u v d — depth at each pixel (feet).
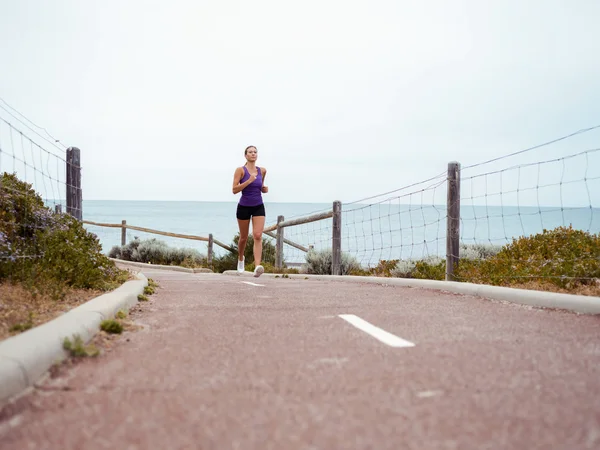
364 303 20.61
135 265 77.25
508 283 24.63
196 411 8.13
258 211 31.55
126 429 7.41
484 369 10.36
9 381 8.70
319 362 11.09
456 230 27.78
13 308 15.17
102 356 11.64
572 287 21.63
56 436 7.18
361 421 7.66
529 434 7.12
